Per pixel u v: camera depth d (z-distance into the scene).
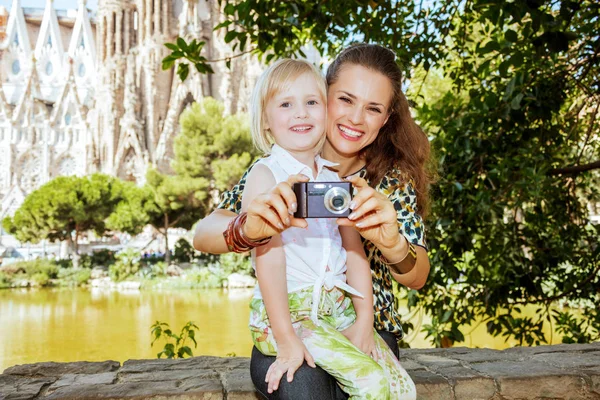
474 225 5.73
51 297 28.42
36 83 74.19
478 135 5.52
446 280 5.63
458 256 5.61
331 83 1.99
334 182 1.51
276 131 1.84
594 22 4.70
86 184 40.50
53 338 17.50
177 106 63.97
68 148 72.38
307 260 1.76
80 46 84.62
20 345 16.56
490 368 2.59
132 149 64.50
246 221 1.53
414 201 1.99
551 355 2.88
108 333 18.12
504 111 5.07
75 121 73.38
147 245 54.44
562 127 5.84
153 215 41.97
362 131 1.96
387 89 1.95
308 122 1.82
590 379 2.46
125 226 39.81
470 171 5.61
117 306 24.69
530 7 3.36
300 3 4.25
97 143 66.88
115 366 2.69
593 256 5.62
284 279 1.66
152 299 27.16
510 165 5.15
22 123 72.25
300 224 1.50
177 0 70.75
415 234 1.89
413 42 5.40
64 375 2.54
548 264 5.70
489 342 12.15
